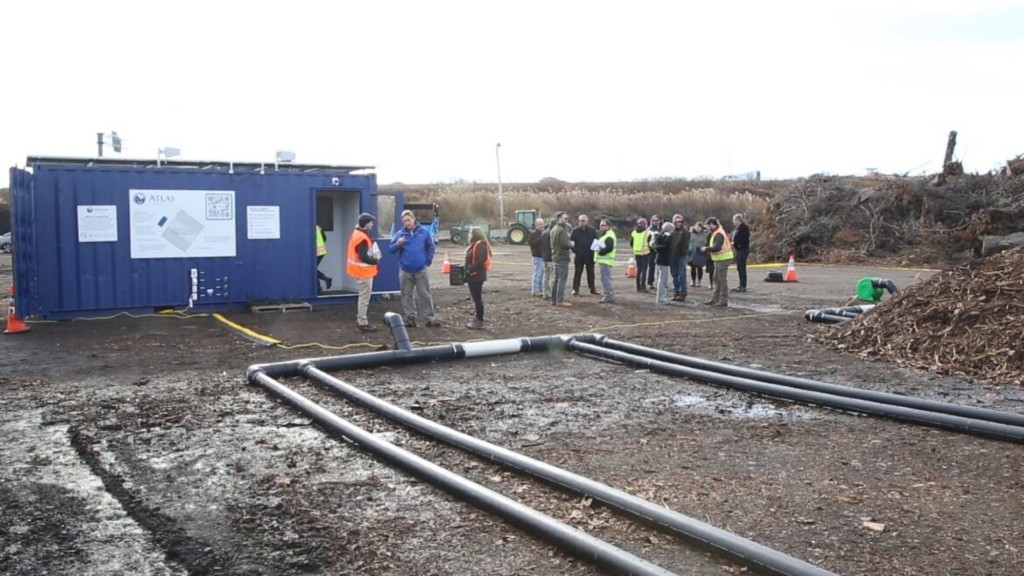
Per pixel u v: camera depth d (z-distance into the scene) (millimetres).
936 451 6242
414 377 9000
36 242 13086
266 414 7285
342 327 12820
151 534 4578
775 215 33469
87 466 5781
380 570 4121
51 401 7734
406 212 12641
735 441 6492
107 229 13570
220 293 14484
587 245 17203
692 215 51062
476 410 7492
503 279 21719
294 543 4445
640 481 5488
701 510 4953
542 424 7008
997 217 28656
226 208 14430
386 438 6535
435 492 5258
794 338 11766
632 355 9836
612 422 7086
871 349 10344
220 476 5574
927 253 28578
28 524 4723
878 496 5215
